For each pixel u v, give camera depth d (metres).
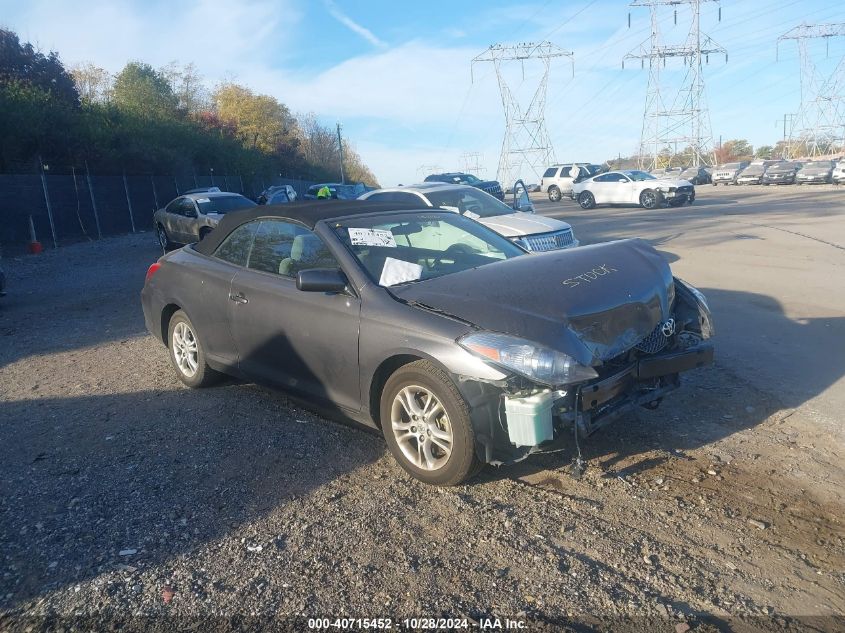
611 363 3.97
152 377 6.41
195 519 3.70
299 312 4.61
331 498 3.89
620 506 3.70
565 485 3.95
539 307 3.84
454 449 3.77
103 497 3.97
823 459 4.16
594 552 3.29
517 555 3.28
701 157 77.06
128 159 32.47
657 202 26.86
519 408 3.50
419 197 10.47
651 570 3.13
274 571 3.20
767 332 7.07
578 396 3.66
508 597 2.96
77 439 4.90
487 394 3.67
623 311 4.02
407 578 3.12
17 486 4.15
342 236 4.67
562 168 38.25
